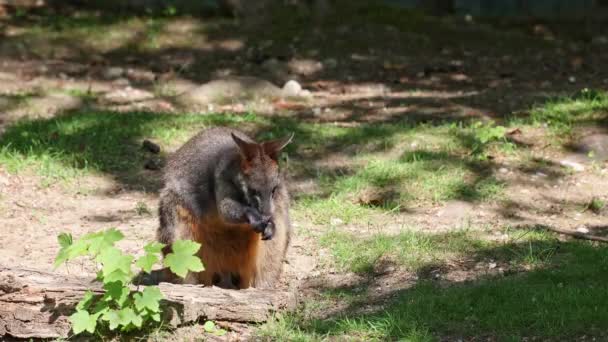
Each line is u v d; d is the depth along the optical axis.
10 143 13.79
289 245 10.85
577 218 11.82
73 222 11.80
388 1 25.77
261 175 9.10
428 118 15.81
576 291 8.86
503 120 15.31
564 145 14.14
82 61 19.95
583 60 20.59
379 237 10.80
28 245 10.95
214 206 9.40
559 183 12.96
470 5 26.56
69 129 14.66
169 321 8.24
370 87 18.38
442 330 8.37
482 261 10.17
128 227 11.60
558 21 26.11
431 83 18.75
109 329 8.23
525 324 8.36
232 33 21.73
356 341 8.21
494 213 12.04
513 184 12.91
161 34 21.56
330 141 14.48
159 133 14.59
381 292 9.49
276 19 22.47
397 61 20.23
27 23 21.89
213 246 9.59
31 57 19.92
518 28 25.11
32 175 13.15
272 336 8.29
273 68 19.55
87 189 12.94
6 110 16.05
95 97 17.23
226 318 8.48
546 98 16.33
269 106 16.91
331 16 22.73
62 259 7.93
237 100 17.16
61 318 8.34
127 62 20.03
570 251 10.32
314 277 10.03
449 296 8.91
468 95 17.22
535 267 9.88
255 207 9.11
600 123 14.62
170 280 9.68
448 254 10.38
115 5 23.39
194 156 9.55
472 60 20.50
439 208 12.24
